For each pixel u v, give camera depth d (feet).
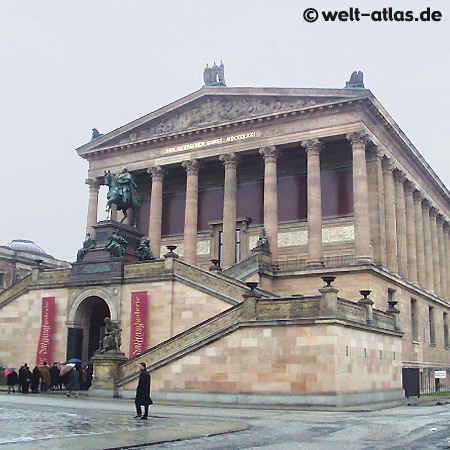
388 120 196.75
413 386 147.43
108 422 69.56
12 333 166.81
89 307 159.53
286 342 103.65
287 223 212.23
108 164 235.20
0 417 72.08
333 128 188.55
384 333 124.67
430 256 243.40
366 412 93.97
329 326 100.89
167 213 241.96
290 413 89.25
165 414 83.76
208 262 226.58
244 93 206.08
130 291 148.77
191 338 114.21
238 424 70.95
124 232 161.89
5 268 317.01
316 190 187.73
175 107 220.84
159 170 222.69
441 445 55.26
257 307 109.09
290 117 196.34
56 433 57.88
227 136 209.26
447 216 281.13
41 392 133.28
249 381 105.19
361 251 175.94
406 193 225.35
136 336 144.25
